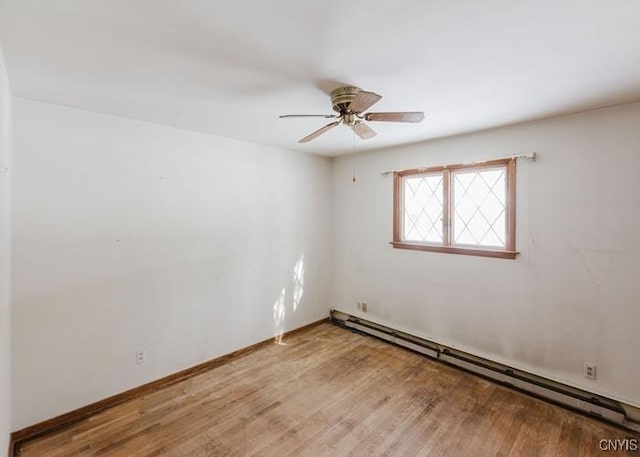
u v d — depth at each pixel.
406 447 2.26
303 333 4.41
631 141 2.45
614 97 2.33
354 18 1.38
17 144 2.29
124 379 2.83
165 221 3.07
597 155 2.59
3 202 1.74
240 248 3.70
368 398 2.86
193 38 1.54
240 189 3.68
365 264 4.40
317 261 4.62
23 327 2.34
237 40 1.56
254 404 2.76
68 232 2.52
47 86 2.11
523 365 3.03
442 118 2.82
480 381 3.15
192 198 3.26
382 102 2.42
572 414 2.63
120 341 2.80
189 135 3.22
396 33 1.50
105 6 1.29
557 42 1.58
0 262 1.61
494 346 3.22
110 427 2.46
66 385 2.53
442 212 3.62
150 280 2.98
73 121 2.53
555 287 2.83
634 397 2.47
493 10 1.33
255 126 3.07
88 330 2.63
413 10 1.32
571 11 1.33
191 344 3.29
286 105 2.49
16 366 2.31
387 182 4.10
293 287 4.32
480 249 3.32
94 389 2.67
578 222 2.70
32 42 1.57
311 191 4.50
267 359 3.63
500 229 3.23
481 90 2.20
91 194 2.62
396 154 3.99
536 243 2.92
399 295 4.02
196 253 3.31
